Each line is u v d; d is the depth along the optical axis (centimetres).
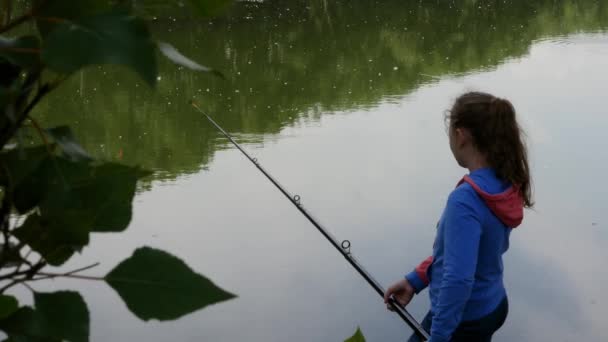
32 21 31
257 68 914
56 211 36
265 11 1270
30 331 34
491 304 217
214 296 34
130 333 363
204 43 1026
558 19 1277
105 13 29
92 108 721
